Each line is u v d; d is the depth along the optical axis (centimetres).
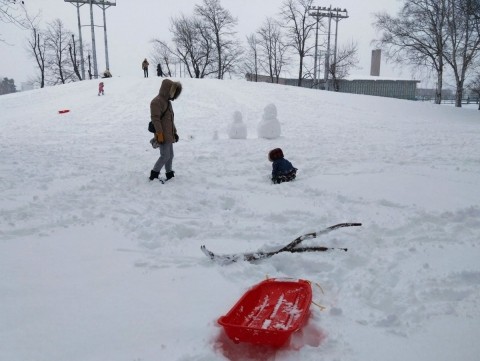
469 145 1179
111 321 318
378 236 471
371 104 2878
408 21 3378
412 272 386
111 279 384
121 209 579
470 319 312
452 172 786
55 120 2169
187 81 3606
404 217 523
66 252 441
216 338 297
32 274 392
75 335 300
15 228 501
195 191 678
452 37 3328
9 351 282
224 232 496
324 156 1009
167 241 472
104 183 719
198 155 1071
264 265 411
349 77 6206
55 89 3556
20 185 709
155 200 627
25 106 2884
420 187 673
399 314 322
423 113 2683
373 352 278
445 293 347
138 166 898
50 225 516
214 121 2133
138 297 353
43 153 1092
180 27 6100
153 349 284
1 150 1145
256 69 6309
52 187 698
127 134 1644
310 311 324
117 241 471
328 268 404
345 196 628
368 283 364
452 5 3180
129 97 2883
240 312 319
